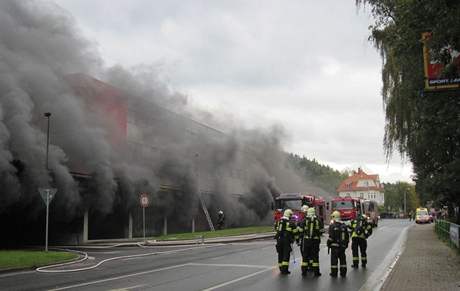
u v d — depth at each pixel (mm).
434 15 9523
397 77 22156
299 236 13031
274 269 14242
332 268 12570
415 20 10797
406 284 10656
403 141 22844
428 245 22656
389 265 15227
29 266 15211
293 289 10469
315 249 12812
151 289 10555
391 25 17156
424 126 14969
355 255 14766
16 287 11102
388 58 21859
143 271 14031
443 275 12203
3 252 19297
